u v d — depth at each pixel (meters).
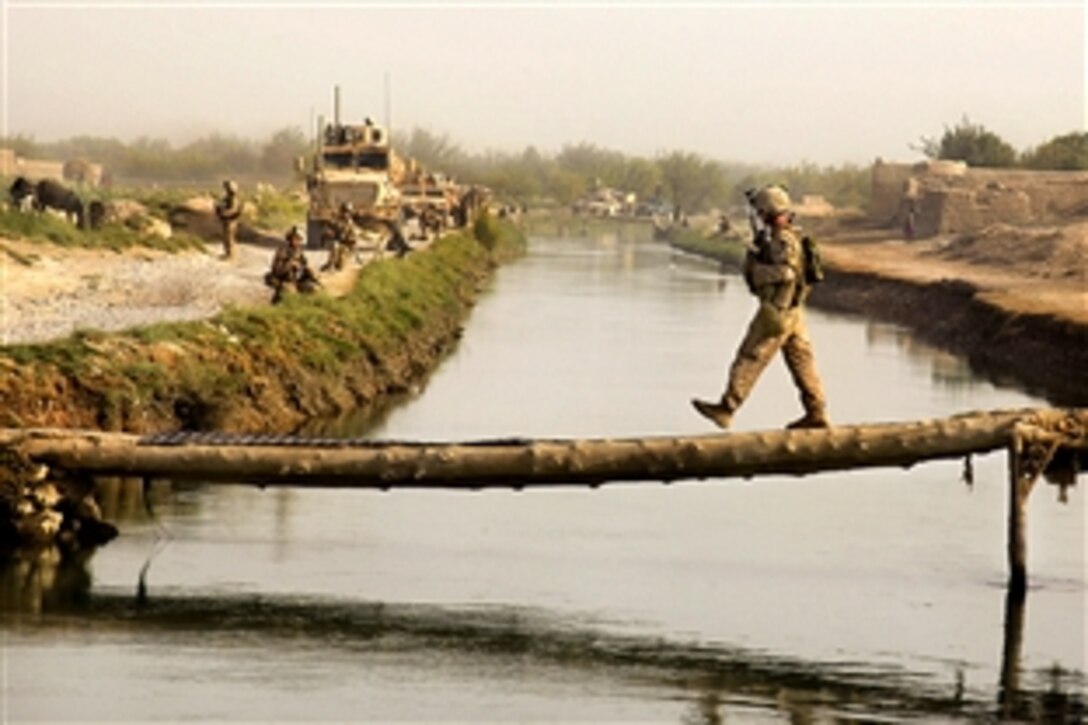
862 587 51.31
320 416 79.88
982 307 134.75
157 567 50.41
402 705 39.41
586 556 54.41
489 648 44.03
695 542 57.16
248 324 81.94
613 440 46.97
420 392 92.00
